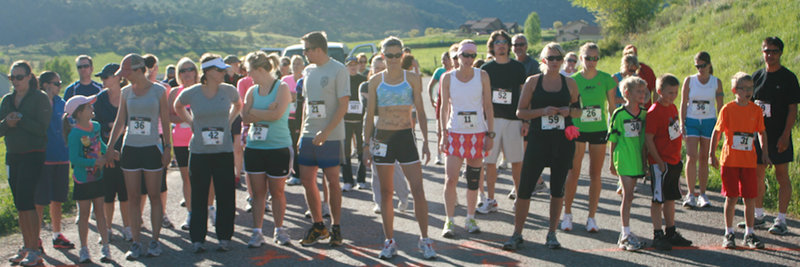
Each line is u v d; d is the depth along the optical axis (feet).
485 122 18.33
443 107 18.22
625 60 22.95
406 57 24.98
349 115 24.97
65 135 17.62
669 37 74.49
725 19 64.08
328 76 17.29
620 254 16.47
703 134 21.29
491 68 20.49
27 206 16.42
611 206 21.90
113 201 18.95
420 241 16.71
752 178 16.78
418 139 39.29
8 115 16.53
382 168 16.51
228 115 17.52
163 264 16.39
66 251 17.78
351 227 19.86
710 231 18.53
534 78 17.24
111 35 536.83
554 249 16.99
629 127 16.93
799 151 26.25
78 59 21.42
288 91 17.74
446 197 18.40
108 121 19.34
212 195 20.72
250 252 17.34
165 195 20.11
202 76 17.26
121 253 17.53
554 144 16.72
